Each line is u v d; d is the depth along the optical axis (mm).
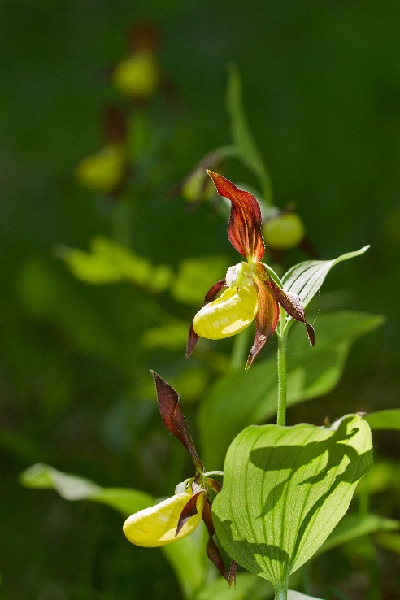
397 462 1586
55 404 1983
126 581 1327
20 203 2926
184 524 1069
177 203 2732
